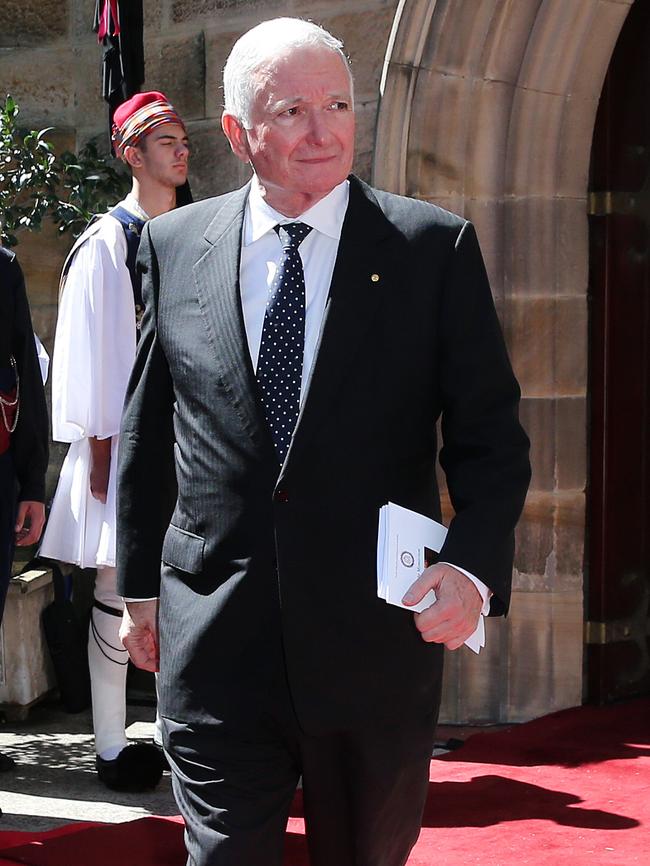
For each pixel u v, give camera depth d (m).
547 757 4.93
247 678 2.37
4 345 4.16
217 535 2.40
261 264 2.46
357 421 2.35
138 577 2.63
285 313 2.40
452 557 2.31
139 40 5.68
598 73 5.31
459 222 2.45
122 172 6.15
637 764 4.79
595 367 5.56
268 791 2.40
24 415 4.21
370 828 2.45
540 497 5.47
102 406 4.48
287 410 2.37
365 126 5.37
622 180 5.52
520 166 5.32
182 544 2.46
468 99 5.19
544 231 5.38
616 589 5.66
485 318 2.42
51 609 5.71
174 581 2.49
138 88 5.70
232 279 2.44
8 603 5.51
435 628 2.29
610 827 4.07
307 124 2.35
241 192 2.58
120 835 4.00
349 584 2.34
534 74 5.22
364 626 2.34
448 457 2.49
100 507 4.63
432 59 5.10
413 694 2.41
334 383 2.33
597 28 5.19
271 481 2.35
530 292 5.38
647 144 5.59
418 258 2.39
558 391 5.46
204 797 2.38
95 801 4.52
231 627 2.37
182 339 2.48
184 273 2.53
